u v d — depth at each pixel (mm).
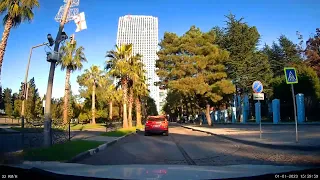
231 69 45000
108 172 4730
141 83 47000
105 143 16281
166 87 49062
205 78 41656
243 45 43469
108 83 63094
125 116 36594
